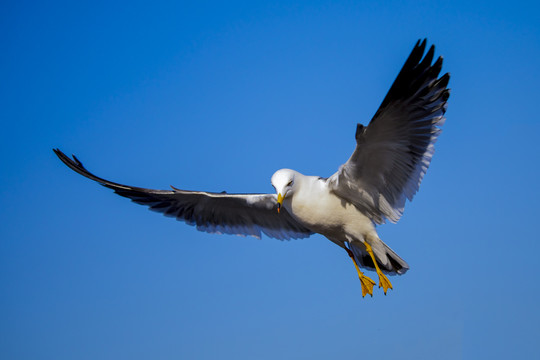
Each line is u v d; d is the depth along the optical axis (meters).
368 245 12.26
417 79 10.63
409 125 10.98
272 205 13.62
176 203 14.56
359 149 11.04
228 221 14.56
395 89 10.50
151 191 14.15
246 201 13.72
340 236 12.55
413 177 11.50
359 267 13.39
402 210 11.80
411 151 11.31
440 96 10.97
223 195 13.72
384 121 10.72
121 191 14.72
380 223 12.21
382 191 11.78
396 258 12.48
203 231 14.73
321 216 12.07
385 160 11.34
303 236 14.27
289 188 11.84
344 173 11.46
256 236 14.48
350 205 12.02
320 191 11.96
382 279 12.02
